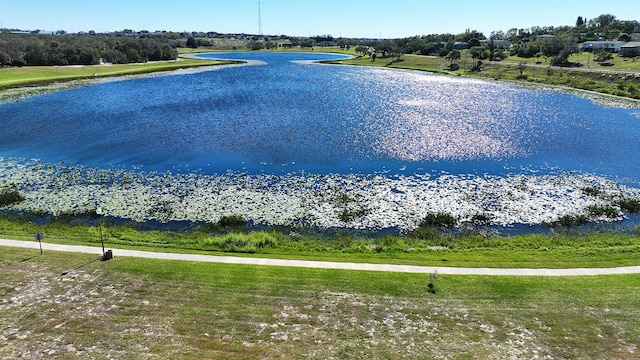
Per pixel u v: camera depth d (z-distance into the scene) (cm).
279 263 2298
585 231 2791
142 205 3159
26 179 3650
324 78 10956
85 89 8612
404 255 2428
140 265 2256
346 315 1842
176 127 5531
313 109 6756
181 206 3142
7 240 2553
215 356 1592
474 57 13812
